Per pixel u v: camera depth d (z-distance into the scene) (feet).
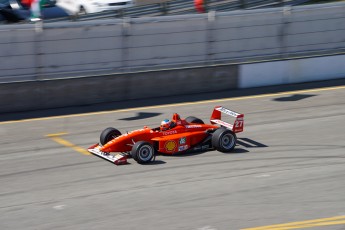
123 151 56.49
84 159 57.21
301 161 55.83
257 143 61.41
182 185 50.14
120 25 80.07
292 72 87.35
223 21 84.53
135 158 54.85
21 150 60.59
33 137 65.05
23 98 75.56
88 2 118.73
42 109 76.48
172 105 77.66
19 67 76.48
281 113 72.64
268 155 57.62
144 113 74.23
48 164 56.08
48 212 45.32
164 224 42.83
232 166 54.54
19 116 73.51
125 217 44.14
